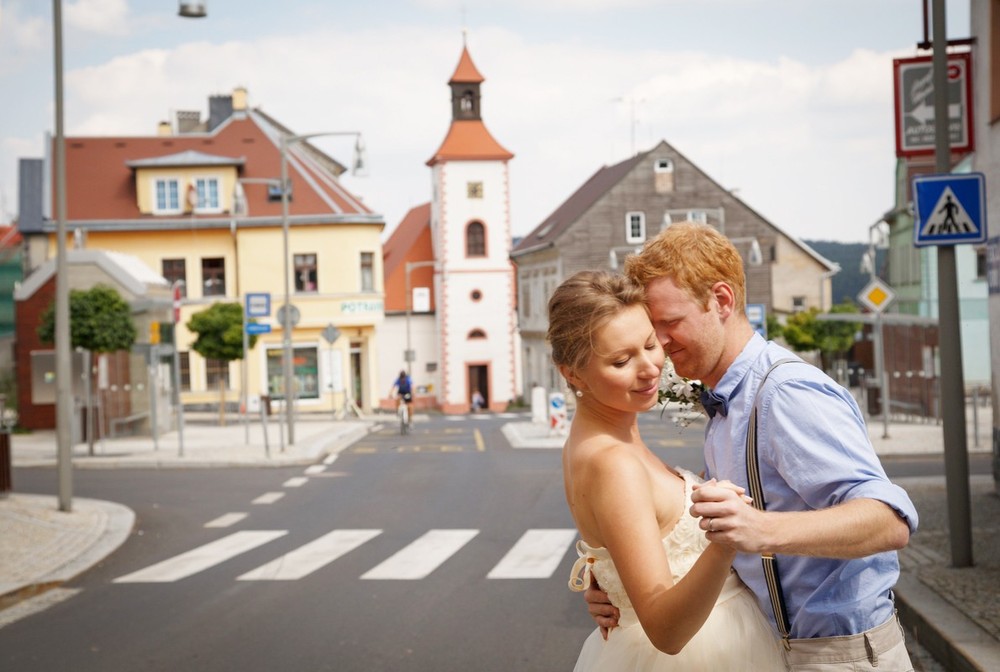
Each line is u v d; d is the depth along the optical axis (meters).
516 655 7.52
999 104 12.31
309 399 54.00
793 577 2.99
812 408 2.85
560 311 2.83
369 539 13.41
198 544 13.38
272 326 53.69
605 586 2.91
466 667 7.24
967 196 9.16
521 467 22.03
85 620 9.24
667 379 3.37
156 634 8.58
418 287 73.75
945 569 8.84
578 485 2.79
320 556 12.23
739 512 2.46
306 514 15.94
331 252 54.06
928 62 12.00
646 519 2.66
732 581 3.06
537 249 66.81
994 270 12.84
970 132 12.22
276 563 11.85
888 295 23.20
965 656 6.25
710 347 3.10
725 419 3.12
